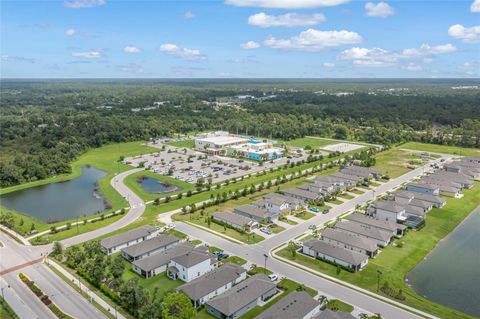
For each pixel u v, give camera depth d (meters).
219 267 87.12
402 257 96.75
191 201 141.38
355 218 117.12
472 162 189.50
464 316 71.88
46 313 72.56
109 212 131.00
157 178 177.38
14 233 113.56
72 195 156.00
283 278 85.19
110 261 90.25
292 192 143.25
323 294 78.75
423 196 138.25
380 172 181.25
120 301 75.75
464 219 126.12
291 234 110.00
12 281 84.75
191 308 70.31
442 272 90.38
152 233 109.06
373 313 72.31
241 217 117.50
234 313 70.81
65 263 93.44
